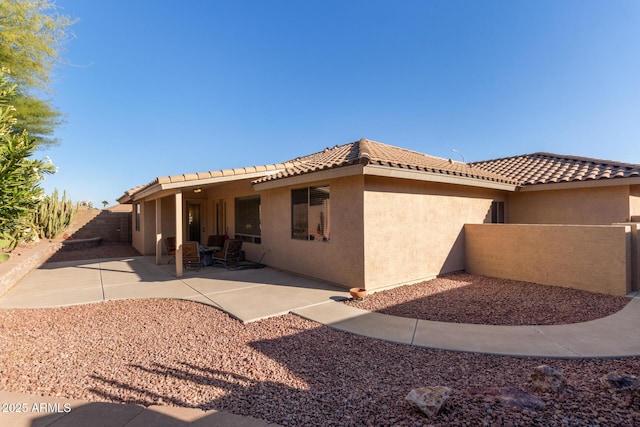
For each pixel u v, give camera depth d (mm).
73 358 4816
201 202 18469
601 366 4430
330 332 5930
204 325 6352
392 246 9414
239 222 14805
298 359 4777
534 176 13633
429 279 10516
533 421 2930
